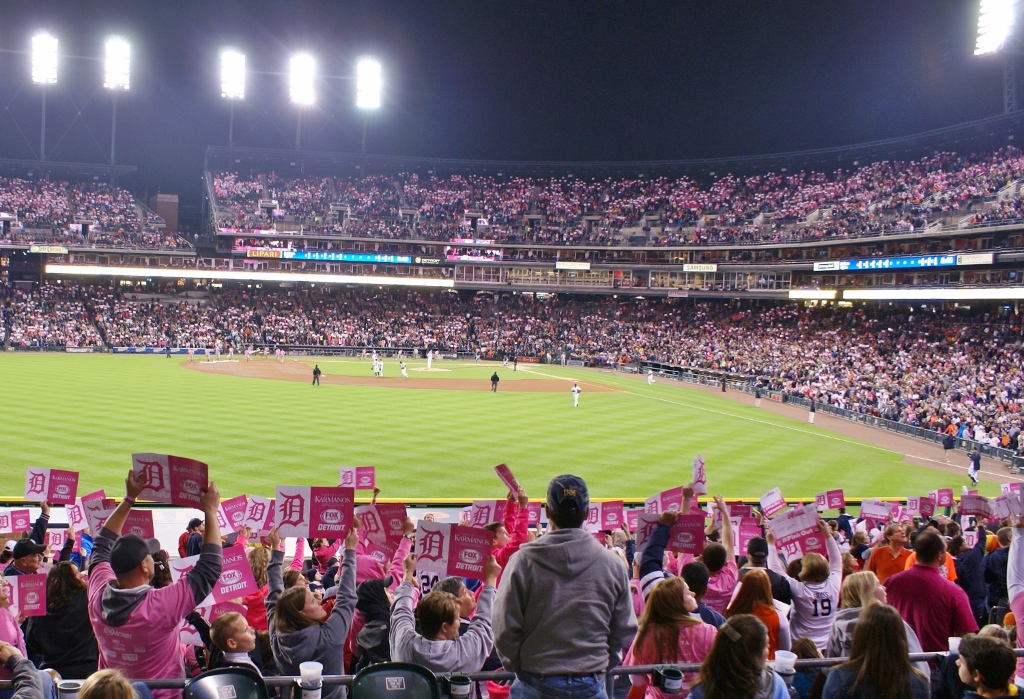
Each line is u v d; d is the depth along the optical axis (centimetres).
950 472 3531
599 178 10900
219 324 8994
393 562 1020
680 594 669
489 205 10350
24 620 968
